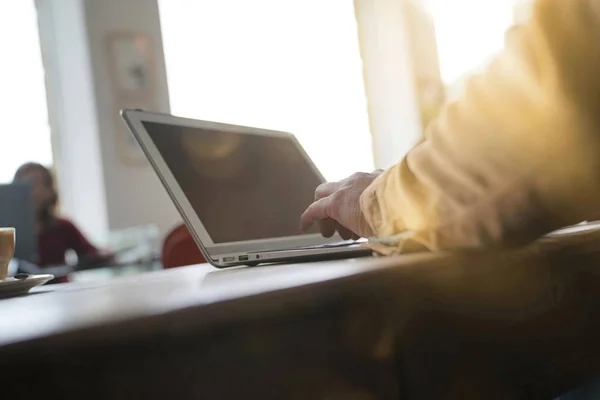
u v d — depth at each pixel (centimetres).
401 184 52
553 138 41
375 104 454
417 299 42
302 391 34
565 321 56
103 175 379
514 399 50
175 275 77
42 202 321
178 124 90
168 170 83
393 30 455
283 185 102
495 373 48
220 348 30
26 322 30
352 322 37
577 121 41
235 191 91
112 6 389
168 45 398
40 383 24
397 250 54
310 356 34
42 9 395
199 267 109
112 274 319
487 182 44
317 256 75
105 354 26
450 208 47
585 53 40
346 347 37
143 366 27
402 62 455
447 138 46
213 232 84
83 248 332
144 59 392
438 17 462
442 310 44
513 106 42
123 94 387
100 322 28
